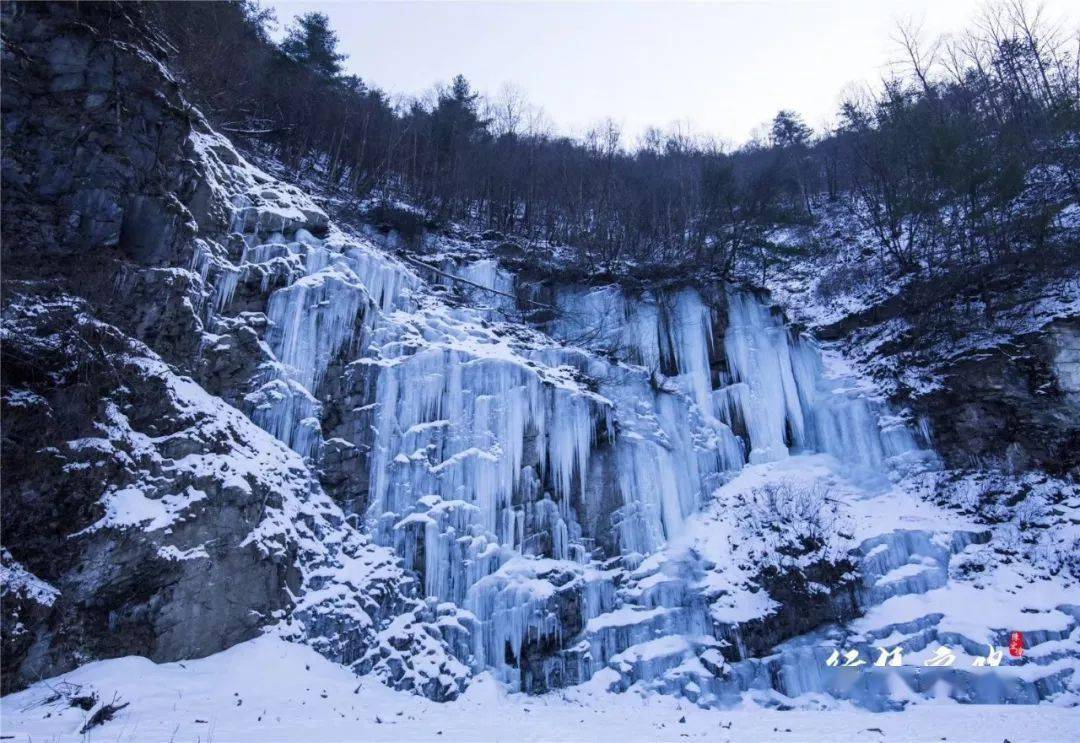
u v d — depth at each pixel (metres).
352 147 28.39
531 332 19.78
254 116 24.80
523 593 12.94
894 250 24.70
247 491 10.71
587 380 17.41
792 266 28.30
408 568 12.77
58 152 10.89
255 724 7.41
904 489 16.69
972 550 14.60
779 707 11.95
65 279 10.37
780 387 19.03
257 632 10.11
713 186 27.47
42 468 8.57
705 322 19.83
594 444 15.78
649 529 15.47
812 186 37.78
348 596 11.45
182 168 12.80
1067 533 14.34
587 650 12.98
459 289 21.27
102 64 11.52
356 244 16.91
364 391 14.30
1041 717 10.05
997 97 30.66
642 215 28.20
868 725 9.79
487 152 31.92
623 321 20.52
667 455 16.73
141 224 11.81
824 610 13.48
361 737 7.19
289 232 15.59
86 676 8.00
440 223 25.14
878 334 21.31
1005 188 20.53
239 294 13.71
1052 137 24.19
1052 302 18.00
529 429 15.09
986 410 16.98
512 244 25.23
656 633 13.38
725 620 13.38
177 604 9.35
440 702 10.99
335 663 10.60
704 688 12.23
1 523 8.07
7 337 8.78
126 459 9.59
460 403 14.82
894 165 25.77
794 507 15.70
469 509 13.63
